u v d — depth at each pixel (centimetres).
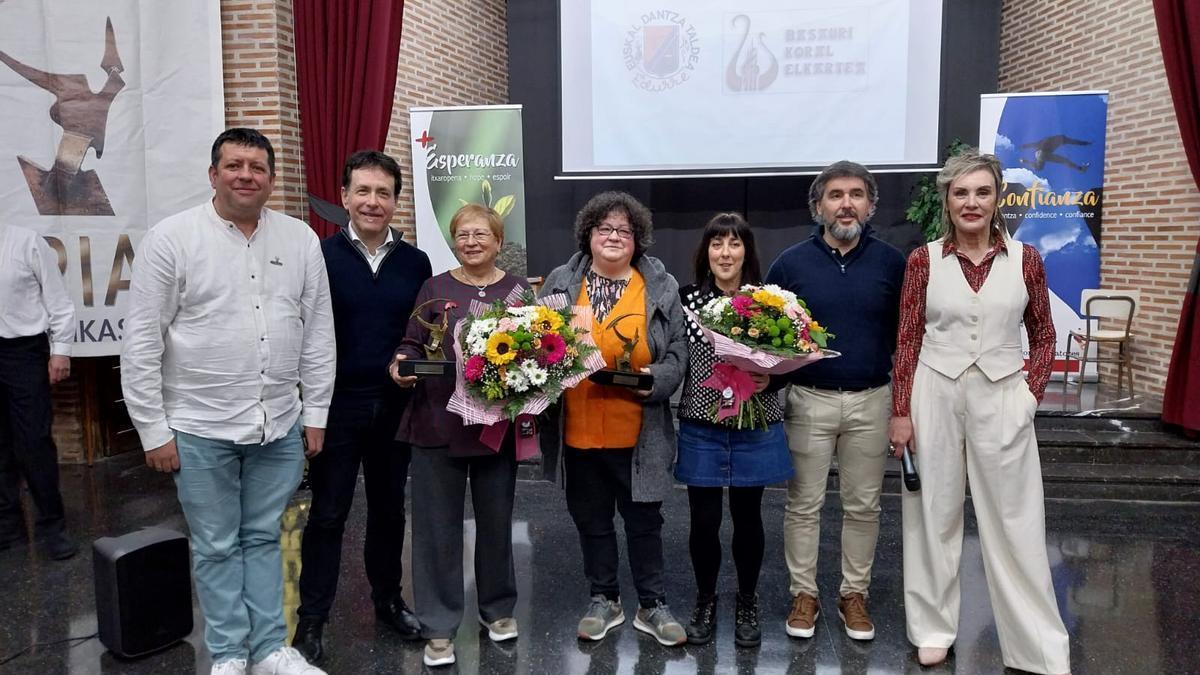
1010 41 786
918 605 265
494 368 232
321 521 260
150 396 218
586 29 705
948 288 252
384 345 259
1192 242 554
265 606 247
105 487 464
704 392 259
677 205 797
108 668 263
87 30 438
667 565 351
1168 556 363
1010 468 249
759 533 272
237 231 226
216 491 230
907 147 679
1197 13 489
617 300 261
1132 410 522
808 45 681
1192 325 489
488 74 860
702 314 254
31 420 352
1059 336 650
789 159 696
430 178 691
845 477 276
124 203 451
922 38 666
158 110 450
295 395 244
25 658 269
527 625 291
